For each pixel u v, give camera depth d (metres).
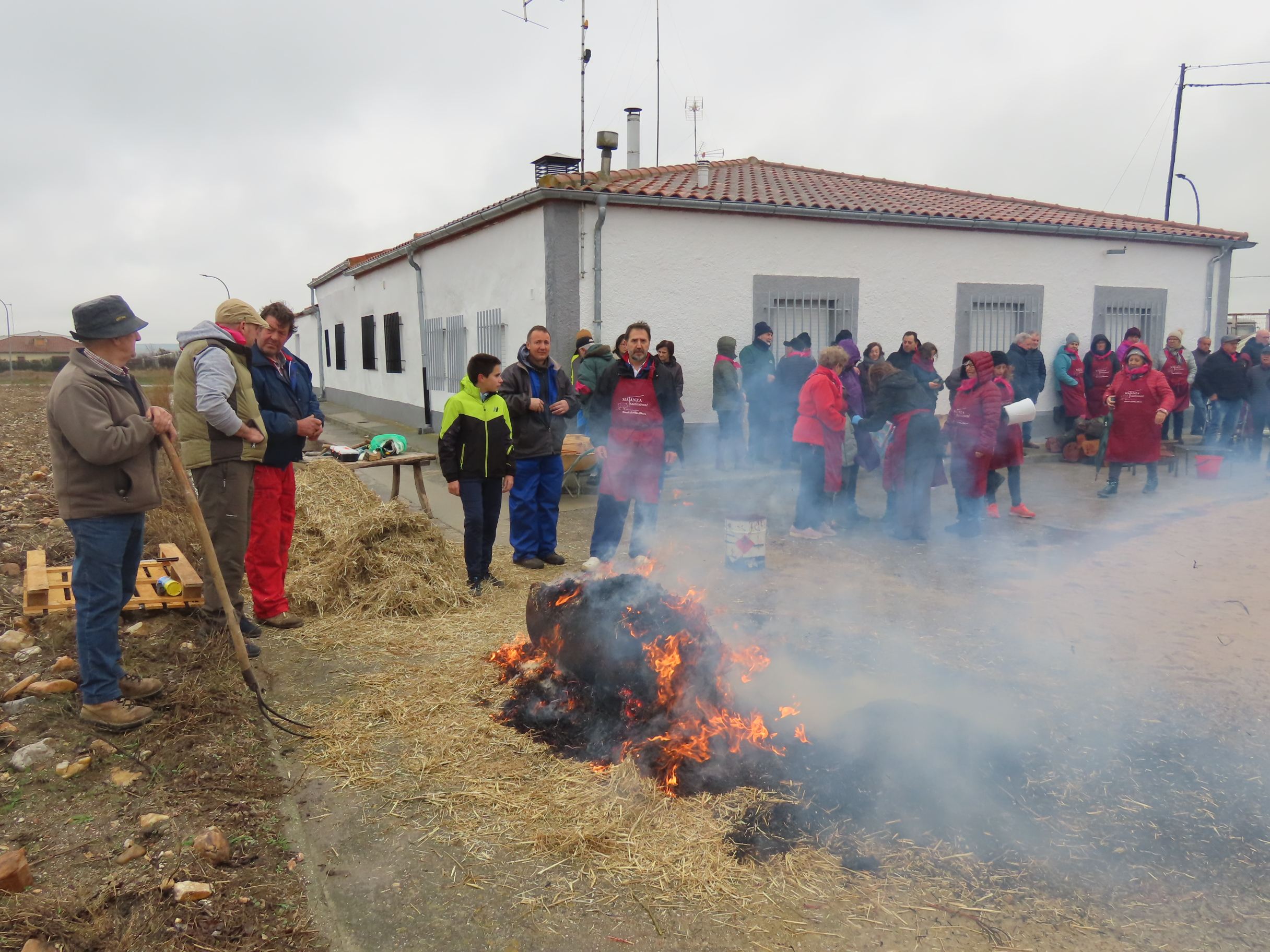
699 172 12.16
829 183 14.53
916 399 7.49
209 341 4.39
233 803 3.08
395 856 2.80
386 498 9.11
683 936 2.45
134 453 3.42
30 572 4.98
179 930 2.40
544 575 6.25
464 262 12.82
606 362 9.47
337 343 22.48
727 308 11.18
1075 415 12.81
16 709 3.65
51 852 2.74
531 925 2.48
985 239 12.84
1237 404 12.23
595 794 3.14
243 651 3.76
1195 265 14.77
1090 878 2.73
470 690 4.05
